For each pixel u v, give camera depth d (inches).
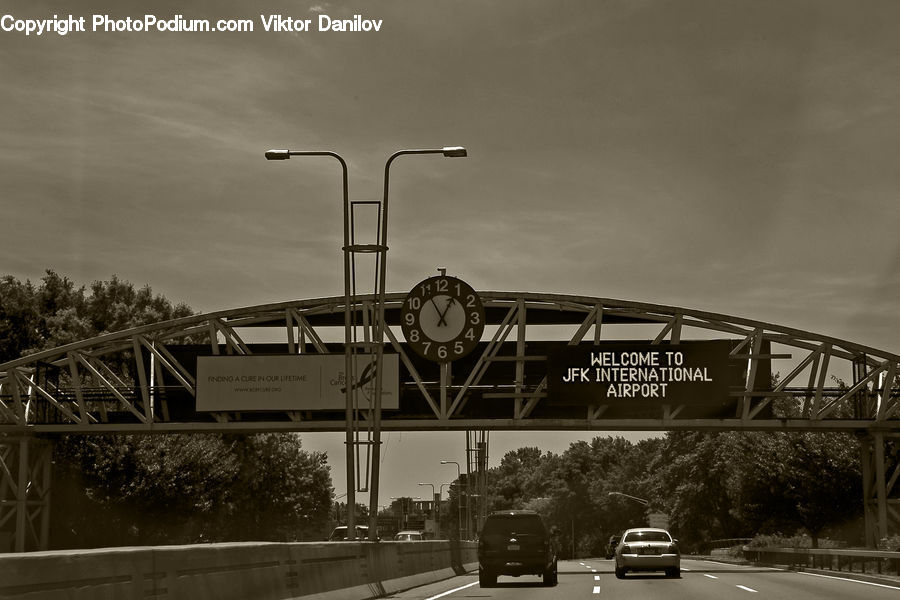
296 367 2050.9
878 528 2097.7
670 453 4367.6
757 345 2066.9
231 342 2103.8
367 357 2038.6
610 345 2054.6
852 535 2456.9
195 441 2554.1
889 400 2198.6
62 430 2113.7
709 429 2075.5
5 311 3196.4
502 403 2158.0
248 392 2049.7
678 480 4065.0
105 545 2490.2
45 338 3179.1
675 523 4057.6
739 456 2637.8
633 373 2042.3
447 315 1886.1
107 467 2378.2
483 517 3405.5
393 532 4795.8
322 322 2257.6
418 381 2050.9
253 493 3193.9
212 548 545.6
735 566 1988.2
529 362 2166.6
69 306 3361.2
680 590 1059.9
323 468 3846.0
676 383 2033.7
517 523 1193.4
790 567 1706.4
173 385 2142.0
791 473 2375.7
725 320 2071.9
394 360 2025.1
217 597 542.3
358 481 1119.0
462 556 1696.6
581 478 7126.0
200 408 2048.5
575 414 2133.4
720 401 2028.8
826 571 1497.3
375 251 1164.5
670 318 2084.2
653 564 1362.0
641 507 6850.4
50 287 3376.0
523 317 2075.5
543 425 2049.7
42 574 373.7
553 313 2239.2
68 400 2214.6
